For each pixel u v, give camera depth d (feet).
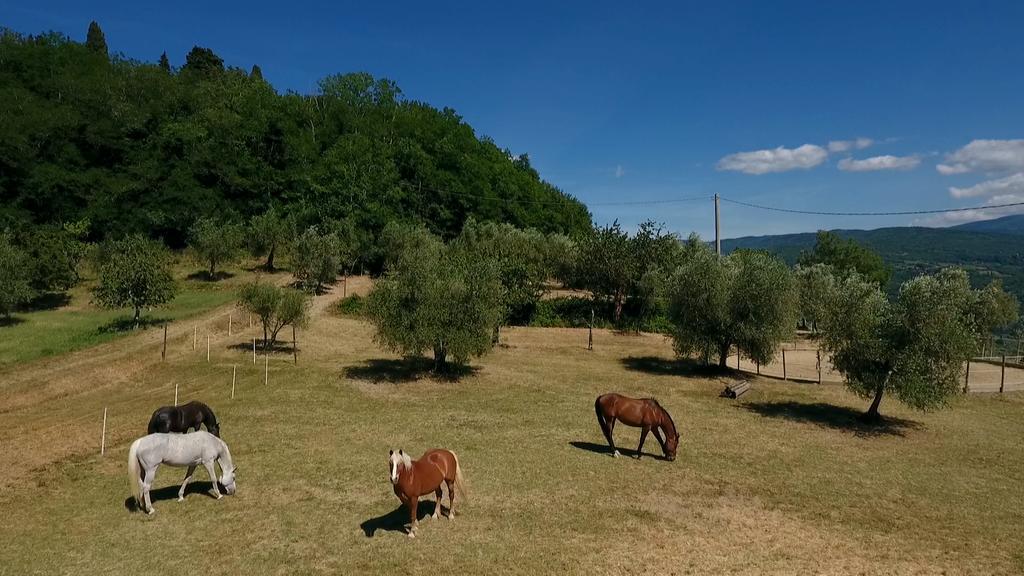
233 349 118.93
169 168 256.11
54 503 49.65
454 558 41.57
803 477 61.93
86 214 222.07
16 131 222.89
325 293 185.78
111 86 281.54
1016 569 43.01
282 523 46.57
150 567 39.68
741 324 113.09
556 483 57.00
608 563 41.57
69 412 79.92
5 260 136.05
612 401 65.46
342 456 62.80
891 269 299.38
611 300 188.24
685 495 55.36
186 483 50.72
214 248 188.96
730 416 87.66
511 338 154.92
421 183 287.48
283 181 267.18
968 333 79.61
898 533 48.88
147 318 139.85
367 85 371.56
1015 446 76.54
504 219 310.04
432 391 96.12
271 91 329.72
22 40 285.84
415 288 103.35
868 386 84.12
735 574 40.78
